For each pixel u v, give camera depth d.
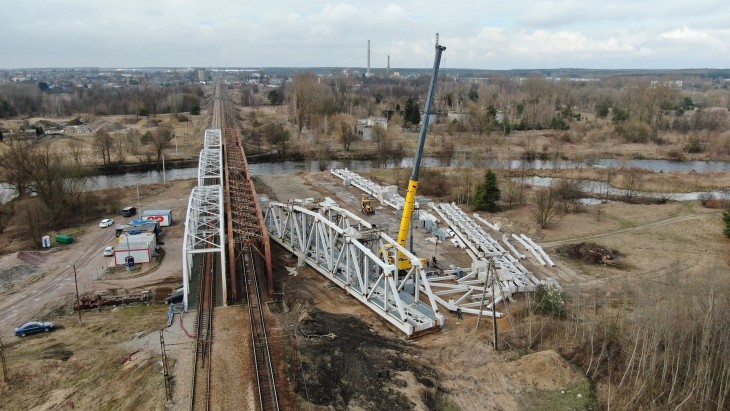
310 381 36.09
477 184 90.81
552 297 48.06
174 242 68.25
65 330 44.84
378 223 77.06
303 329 43.56
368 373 37.56
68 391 35.38
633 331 40.47
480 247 65.38
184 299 47.59
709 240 70.69
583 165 126.75
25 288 54.12
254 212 63.88
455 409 34.72
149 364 37.91
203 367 37.62
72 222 76.69
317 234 56.16
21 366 37.91
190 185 100.00
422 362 39.78
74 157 108.06
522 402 35.62
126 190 96.25
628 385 37.28
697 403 35.06
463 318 48.22
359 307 49.47
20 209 73.06
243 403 33.56
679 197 96.94
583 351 41.62
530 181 109.44
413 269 47.59
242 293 51.25
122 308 49.66
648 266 61.78
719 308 39.56
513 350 41.72
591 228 76.12
